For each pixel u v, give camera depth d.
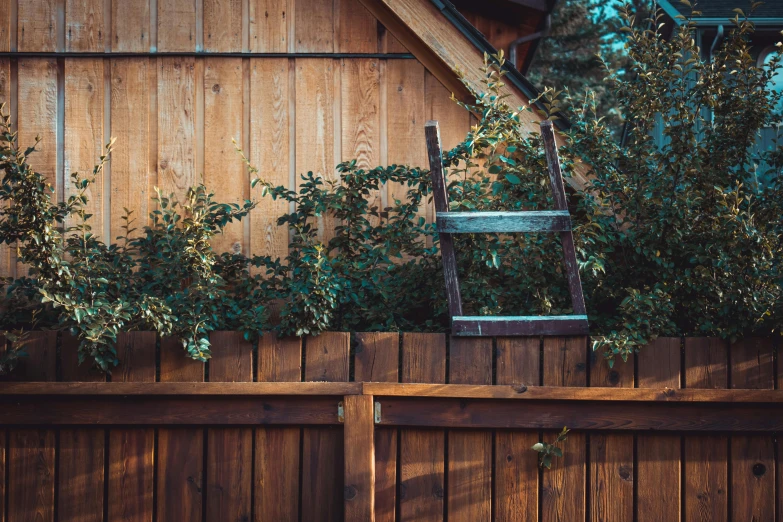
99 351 4.19
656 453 4.23
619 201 4.73
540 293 4.65
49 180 5.34
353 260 4.89
